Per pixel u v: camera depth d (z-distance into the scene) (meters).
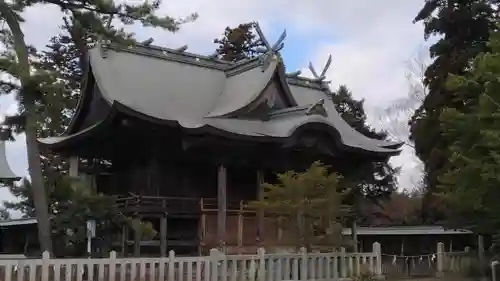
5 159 26.20
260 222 25.72
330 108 35.06
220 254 18.31
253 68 30.45
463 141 19.20
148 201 24.50
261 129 26.41
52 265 15.39
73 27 22.59
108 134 25.34
